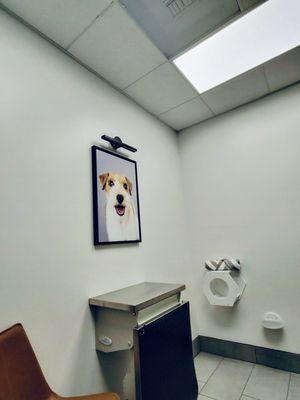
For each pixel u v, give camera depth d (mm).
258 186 2484
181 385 1516
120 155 2039
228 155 2711
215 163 2795
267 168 2451
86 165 1725
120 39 1693
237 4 1516
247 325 2381
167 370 1436
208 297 2465
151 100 2430
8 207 1212
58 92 1622
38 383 1097
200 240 2795
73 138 1666
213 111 2738
